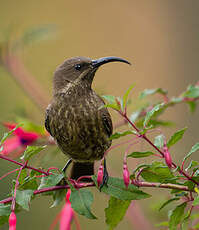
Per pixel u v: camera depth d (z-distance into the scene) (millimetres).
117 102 6555
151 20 20531
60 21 21297
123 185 6688
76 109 9492
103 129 9680
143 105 9664
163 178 6777
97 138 9703
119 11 21562
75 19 21672
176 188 6559
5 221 7074
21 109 10180
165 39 19281
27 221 13945
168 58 17922
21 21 20969
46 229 13883
